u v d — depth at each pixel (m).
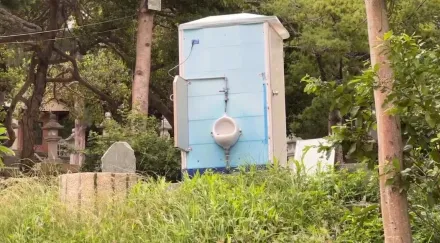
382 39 4.59
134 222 6.24
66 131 33.72
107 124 12.66
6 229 6.52
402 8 15.84
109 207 6.52
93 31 20.80
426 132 5.03
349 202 6.94
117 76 23.98
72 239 6.14
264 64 9.64
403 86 4.62
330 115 17.12
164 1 19.86
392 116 4.64
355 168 8.17
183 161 9.57
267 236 5.92
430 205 4.95
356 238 5.94
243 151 9.43
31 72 20.55
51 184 7.56
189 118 9.66
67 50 21.58
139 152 11.63
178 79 9.45
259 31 9.73
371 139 5.27
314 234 5.93
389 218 4.55
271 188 6.98
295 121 21.94
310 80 5.30
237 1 19.84
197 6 20.03
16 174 9.32
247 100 9.59
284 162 10.21
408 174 4.62
